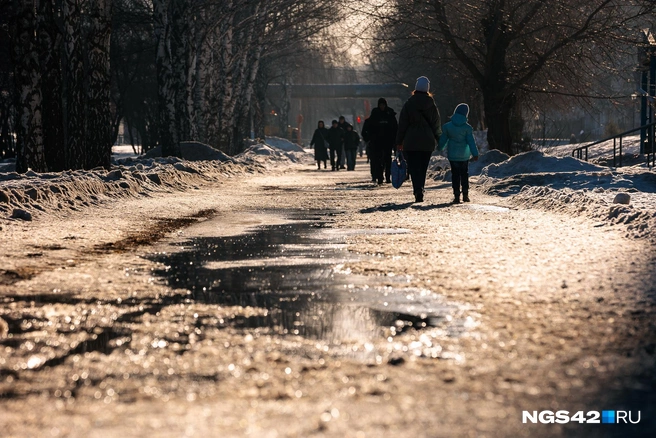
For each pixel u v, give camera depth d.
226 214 21.72
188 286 10.48
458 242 14.66
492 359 6.64
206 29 63.12
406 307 8.92
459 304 9.02
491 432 4.93
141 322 8.24
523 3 51.09
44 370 6.44
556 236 15.11
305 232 17.11
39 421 5.19
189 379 6.13
